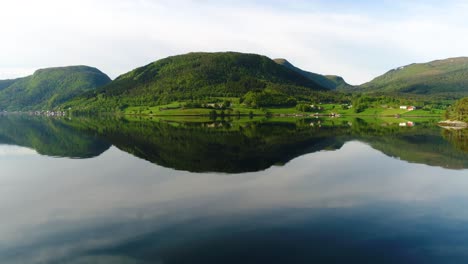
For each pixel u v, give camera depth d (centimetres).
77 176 4209
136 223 2589
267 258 2002
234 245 2181
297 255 2044
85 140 7950
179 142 7588
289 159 5453
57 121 17638
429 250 2134
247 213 2797
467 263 1969
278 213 2797
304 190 3541
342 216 2739
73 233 2422
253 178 4078
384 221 2630
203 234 2353
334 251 2103
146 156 5697
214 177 4131
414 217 2730
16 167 4791
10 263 2006
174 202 3111
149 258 2023
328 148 6706
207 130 11075
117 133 9788
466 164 5091
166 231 2420
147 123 15362
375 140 8100
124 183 3831
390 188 3653
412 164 5053
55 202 3155
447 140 8100
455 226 2538
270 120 18388
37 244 2258
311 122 16262
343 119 19538
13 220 2695
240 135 9275
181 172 4425
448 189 3628
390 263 1969
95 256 2070
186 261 1973
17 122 16388
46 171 4506
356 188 3644
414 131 10712
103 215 2781
